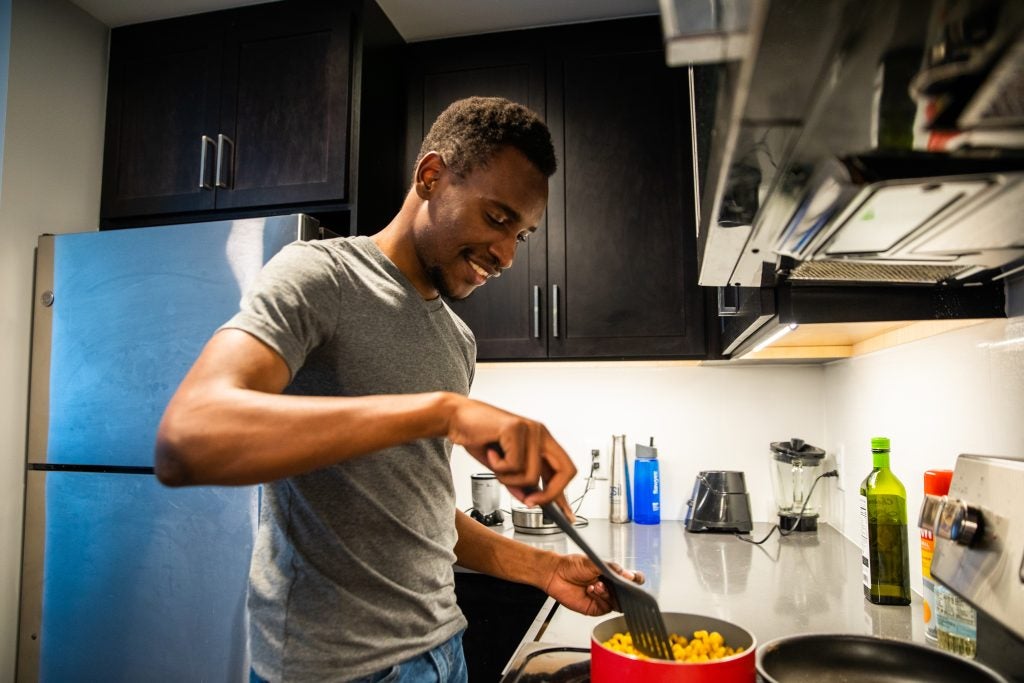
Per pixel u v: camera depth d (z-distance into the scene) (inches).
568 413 91.2
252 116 76.1
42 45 75.4
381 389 36.8
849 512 75.5
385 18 80.0
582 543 27.8
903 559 50.6
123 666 61.1
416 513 37.5
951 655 28.8
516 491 26.3
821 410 86.6
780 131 17.7
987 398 43.1
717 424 88.4
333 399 26.4
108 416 63.8
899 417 59.3
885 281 41.4
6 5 72.6
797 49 14.5
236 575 58.3
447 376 40.6
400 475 36.9
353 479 35.3
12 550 69.4
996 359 41.9
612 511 86.8
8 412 69.6
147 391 62.7
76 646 62.8
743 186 22.2
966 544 29.8
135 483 62.2
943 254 28.3
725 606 50.8
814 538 76.5
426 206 40.0
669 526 85.0
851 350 73.7
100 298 65.2
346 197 72.6
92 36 81.4
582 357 78.1
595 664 28.5
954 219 22.0
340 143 73.0
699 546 73.3
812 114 16.9
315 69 75.0
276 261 34.8
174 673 59.3
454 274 40.8
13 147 71.9
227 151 76.0
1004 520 27.8
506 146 38.5
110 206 79.7
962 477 32.0
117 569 62.1
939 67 15.1
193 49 79.4
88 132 80.6
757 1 12.7
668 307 77.2
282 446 25.0
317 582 34.6
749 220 25.9
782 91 16.0
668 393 89.5
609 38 81.2
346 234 77.7
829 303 43.4
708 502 81.0
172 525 60.7
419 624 37.2
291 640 34.0
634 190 78.9
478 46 83.7
